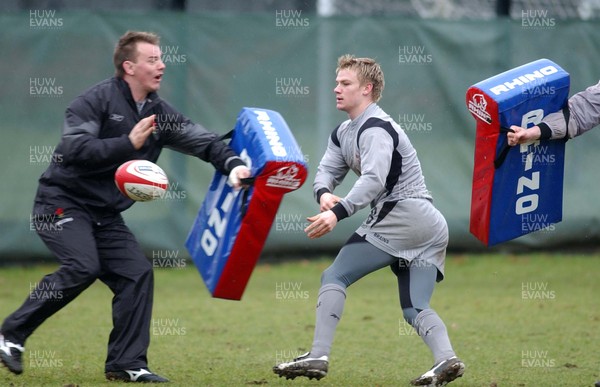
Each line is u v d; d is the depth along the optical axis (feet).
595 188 125.29
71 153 58.90
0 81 114.11
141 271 61.77
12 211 115.55
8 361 59.06
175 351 76.59
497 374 67.26
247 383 62.23
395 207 58.08
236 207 58.29
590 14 128.67
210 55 118.42
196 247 62.03
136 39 61.05
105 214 62.13
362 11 136.05
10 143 114.73
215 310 98.32
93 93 60.49
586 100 62.08
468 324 90.33
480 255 129.49
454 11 133.39
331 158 61.05
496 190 62.49
